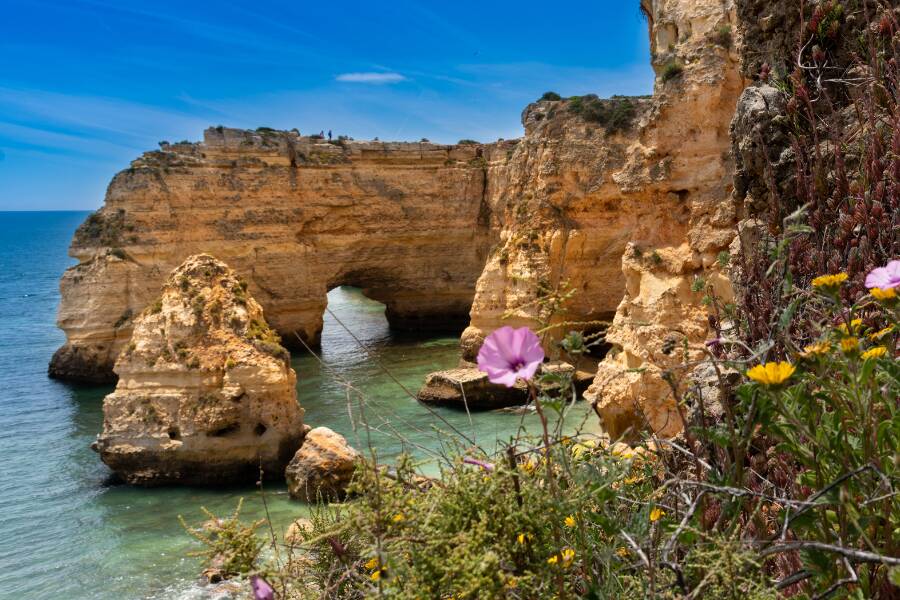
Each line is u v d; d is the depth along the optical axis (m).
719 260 4.65
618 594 2.63
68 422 36.97
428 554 2.48
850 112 5.15
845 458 2.52
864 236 3.84
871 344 3.02
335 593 2.88
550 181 41.09
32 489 26.86
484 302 43.25
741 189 5.91
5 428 35.78
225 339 27.97
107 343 46.78
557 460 2.74
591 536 2.91
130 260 47.69
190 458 26.66
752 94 5.76
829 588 2.34
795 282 4.14
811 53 5.80
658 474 3.48
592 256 40.41
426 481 2.99
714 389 4.34
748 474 3.23
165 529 22.73
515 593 2.54
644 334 24.48
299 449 26.77
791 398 2.69
